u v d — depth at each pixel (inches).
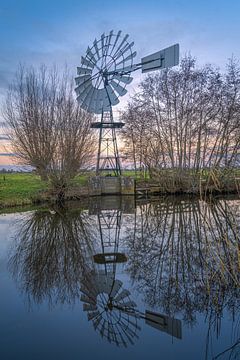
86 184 908.0
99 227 471.2
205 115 955.3
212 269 261.9
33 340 161.3
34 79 776.9
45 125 744.3
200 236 393.1
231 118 834.2
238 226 348.5
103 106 943.7
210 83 957.2
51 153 743.7
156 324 176.7
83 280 251.6
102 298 213.6
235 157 590.6
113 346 154.5
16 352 150.9
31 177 841.5
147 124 1034.1
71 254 329.1
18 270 279.0
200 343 156.7
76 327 175.8
